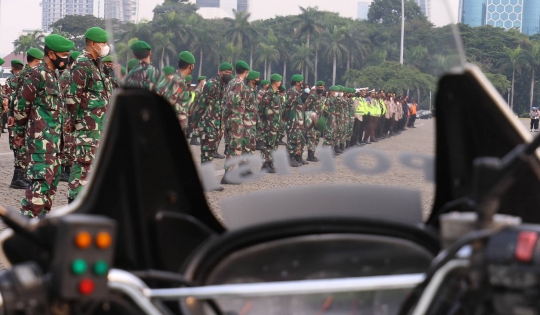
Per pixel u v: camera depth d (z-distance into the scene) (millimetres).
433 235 2443
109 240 1939
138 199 2482
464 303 2100
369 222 2471
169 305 2467
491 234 1856
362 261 2479
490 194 1864
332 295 2469
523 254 1762
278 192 2594
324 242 2484
